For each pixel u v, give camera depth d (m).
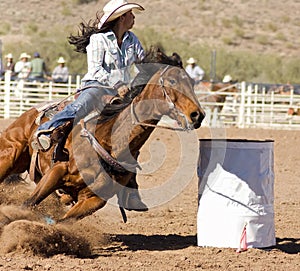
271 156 12.15
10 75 36.69
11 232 11.05
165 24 82.50
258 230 11.89
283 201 18.03
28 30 76.81
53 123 11.14
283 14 87.31
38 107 12.29
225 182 11.82
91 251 11.57
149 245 12.49
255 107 35.91
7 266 10.02
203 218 12.05
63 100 11.91
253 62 68.94
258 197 11.88
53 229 11.14
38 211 11.77
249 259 11.16
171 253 11.67
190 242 12.83
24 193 12.91
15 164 12.23
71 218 11.06
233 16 85.62
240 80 66.75
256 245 11.90
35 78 37.03
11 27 78.38
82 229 12.79
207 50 70.44
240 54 71.88
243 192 11.80
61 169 11.02
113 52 11.51
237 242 11.80
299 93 39.91
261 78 67.31
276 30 83.44
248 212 11.78
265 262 11.00
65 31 75.31
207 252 11.60
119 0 11.55
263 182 11.91
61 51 62.69
